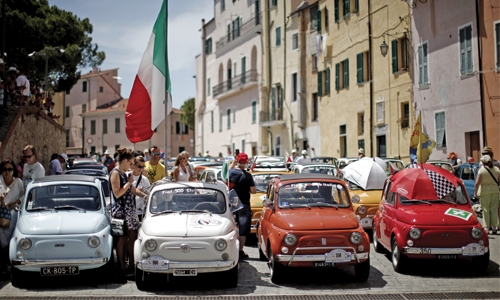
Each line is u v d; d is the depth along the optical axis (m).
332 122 33.59
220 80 52.66
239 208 10.42
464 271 10.43
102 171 17.98
